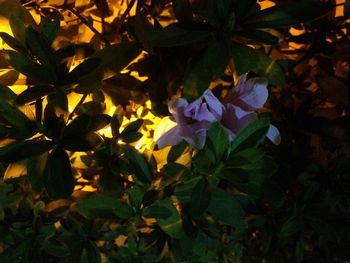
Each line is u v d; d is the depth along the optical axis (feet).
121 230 1.53
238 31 1.43
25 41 1.36
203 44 1.64
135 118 1.81
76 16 1.88
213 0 1.41
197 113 1.39
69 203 1.59
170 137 1.41
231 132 1.39
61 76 1.35
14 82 1.45
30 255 1.50
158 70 1.65
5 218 1.58
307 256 1.86
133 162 1.45
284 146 1.73
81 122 1.35
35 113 1.42
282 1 1.78
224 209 1.45
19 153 1.32
